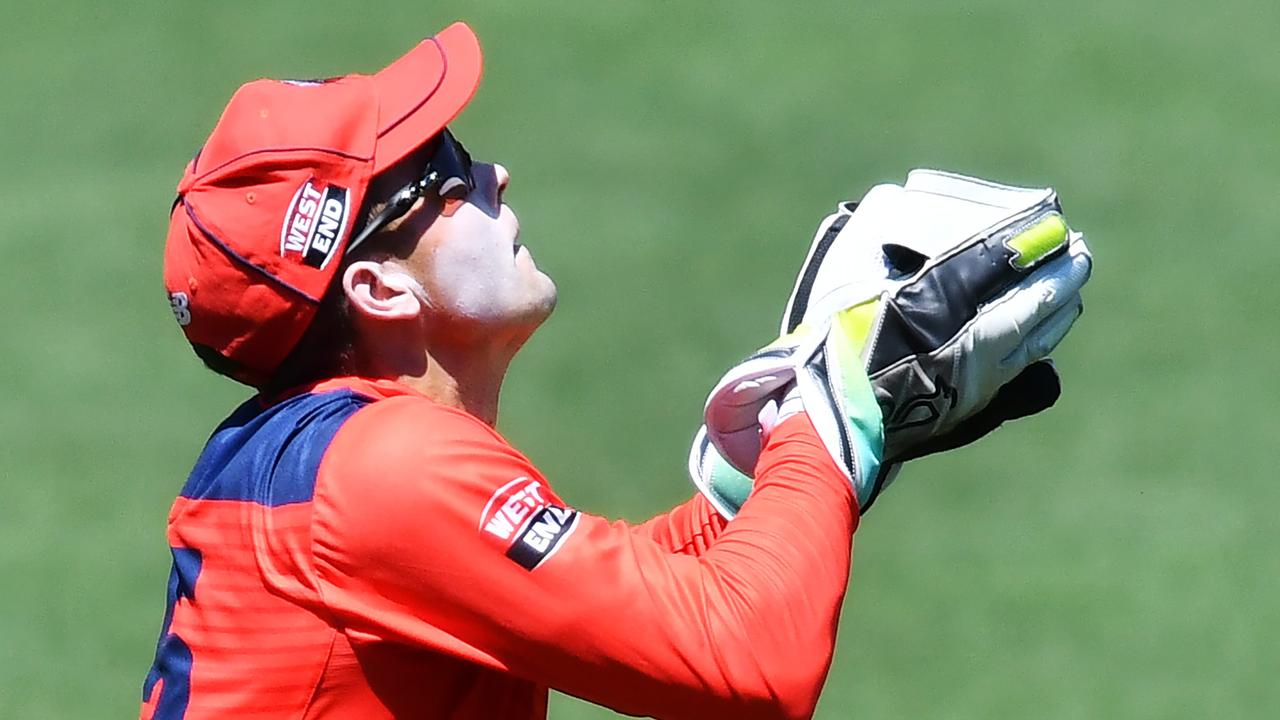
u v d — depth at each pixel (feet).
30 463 101.24
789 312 34.94
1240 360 109.50
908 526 92.12
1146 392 106.11
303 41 171.22
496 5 177.88
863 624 82.84
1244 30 163.63
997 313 32.86
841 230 35.04
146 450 103.04
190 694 30.30
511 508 28.45
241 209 30.12
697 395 106.83
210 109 157.17
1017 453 99.55
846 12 172.65
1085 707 75.20
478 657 28.66
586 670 28.43
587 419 104.27
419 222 31.14
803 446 30.89
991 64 159.12
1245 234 126.93
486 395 32.60
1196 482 95.66
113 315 122.01
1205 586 85.05
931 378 32.76
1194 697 75.72
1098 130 145.48
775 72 160.45
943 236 33.27
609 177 141.18
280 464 29.68
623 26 171.83
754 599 28.71
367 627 28.73
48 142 151.64
